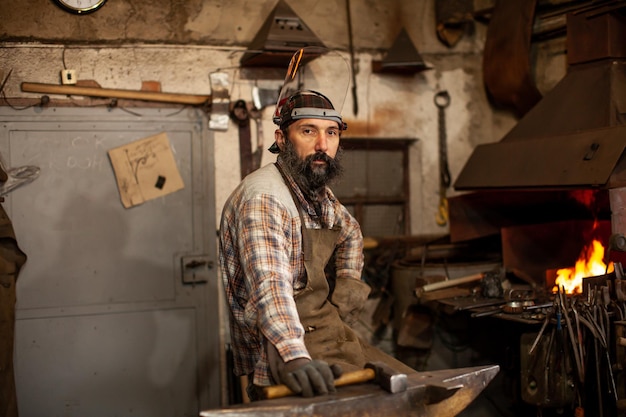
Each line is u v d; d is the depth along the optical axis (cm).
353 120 400
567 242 365
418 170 421
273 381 201
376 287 391
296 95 230
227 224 230
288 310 193
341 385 186
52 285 351
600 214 349
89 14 351
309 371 176
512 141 353
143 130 361
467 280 346
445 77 420
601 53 326
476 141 427
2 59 339
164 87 363
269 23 356
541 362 286
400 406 183
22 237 345
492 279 329
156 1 361
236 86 373
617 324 273
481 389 201
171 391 369
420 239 401
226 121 370
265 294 195
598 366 271
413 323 352
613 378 271
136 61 359
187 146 368
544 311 288
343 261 257
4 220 334
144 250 363
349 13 398
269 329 189
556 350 285
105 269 358
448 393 180
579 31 338
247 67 375
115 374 360
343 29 397
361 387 186
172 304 368
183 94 363
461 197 386
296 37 350
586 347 280
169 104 365
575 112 327
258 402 171
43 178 348
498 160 350
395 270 376
